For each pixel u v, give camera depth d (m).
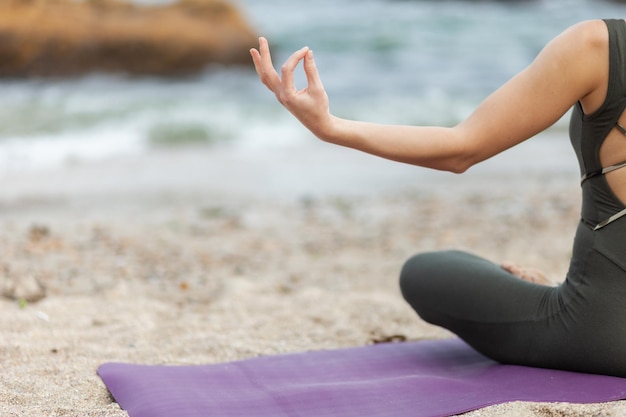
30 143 10.55
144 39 16.69
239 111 12.99
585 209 2.54
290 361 3.10
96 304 4.16
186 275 5.11
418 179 9.08
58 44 16.19
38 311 3.96
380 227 6.83
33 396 2.82
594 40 2.33
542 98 2.38
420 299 2.99
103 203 7.57
